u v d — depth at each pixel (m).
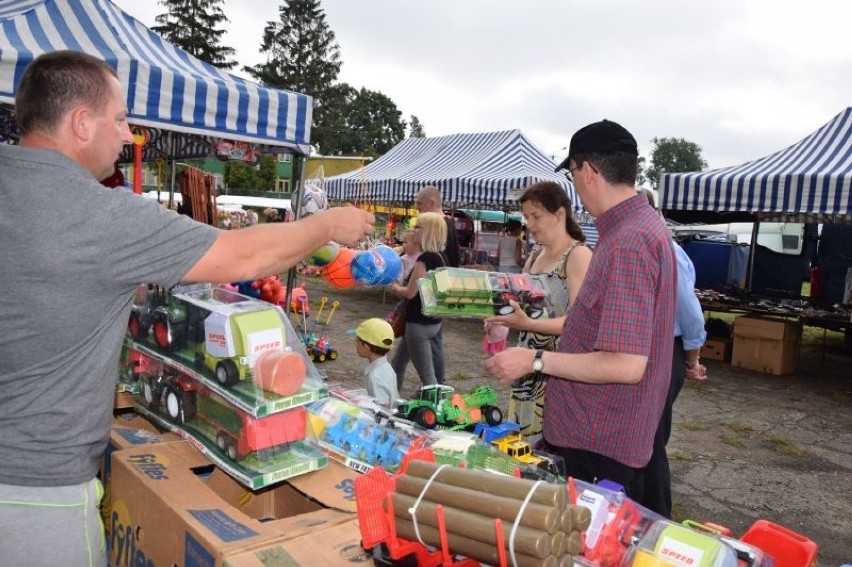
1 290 1.38
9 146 1.43
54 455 1.47
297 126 3.94
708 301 9.30
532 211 3.29
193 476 2.00
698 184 8.34
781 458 5.23
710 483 4.64
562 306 3.18
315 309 11.60
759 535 1.74
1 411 1.44
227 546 1.57
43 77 1.45
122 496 2.07
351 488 1.96
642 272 1.95
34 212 1.37
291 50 62.19
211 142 4.75
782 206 7.70
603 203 2.11
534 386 3.30
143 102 3.26
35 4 3.46
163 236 1.45
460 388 6.73
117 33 3.60
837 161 8.08
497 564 1.23
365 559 1.55
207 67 4.04
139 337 2.44
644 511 1.68
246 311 1.98
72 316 1.41
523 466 2.05
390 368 3.88
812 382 8.03
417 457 1.73
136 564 2.00
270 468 1.91
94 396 1.52
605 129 2.08
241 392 1.90
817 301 10.05
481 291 2.91
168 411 2.27
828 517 4.15
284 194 37.03
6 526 1.44
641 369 1.93
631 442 2.13
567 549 1.24
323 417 2.25
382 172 14.13
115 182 3.60
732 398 7.08
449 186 10.91
